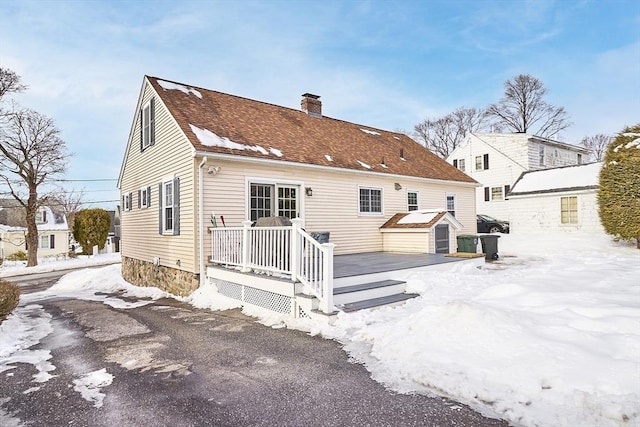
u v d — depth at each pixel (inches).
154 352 186.1
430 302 251.9
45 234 1189.7
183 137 348.8
